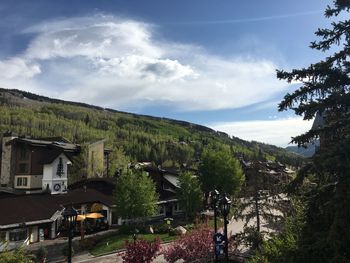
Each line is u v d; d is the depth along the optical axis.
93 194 51.34
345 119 12.95
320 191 12.68
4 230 36.69
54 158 54.16
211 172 62.88
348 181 11.54
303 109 13.40
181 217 57.50
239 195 27.30
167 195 61.00
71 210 16.52
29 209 41.38
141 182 46.03
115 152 93.88
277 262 13.41
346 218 11.57
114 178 59.31
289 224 20.19
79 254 36.88
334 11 13.69
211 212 54.75
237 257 27.14
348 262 11.14
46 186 53.88
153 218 56.34
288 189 13.27
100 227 46.69
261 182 26.20
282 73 14.14
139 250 26.03
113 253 36.56
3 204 41.22
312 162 12.79
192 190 52.72
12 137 59.88
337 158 11.41
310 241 12.55
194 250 27.00
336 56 13.52
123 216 45.34
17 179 57.44
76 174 69.88
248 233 25.78
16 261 15.68
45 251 33.53
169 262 27.64
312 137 13.27
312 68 13.79
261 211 26.16
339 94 12.97
